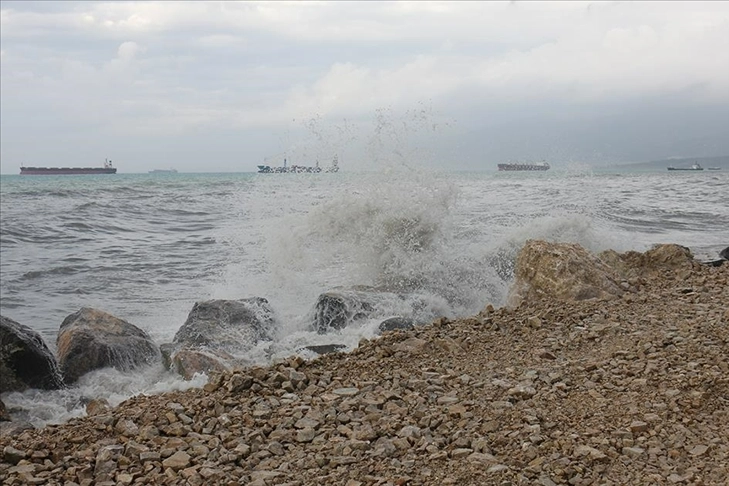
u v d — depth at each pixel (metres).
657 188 35.03
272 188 12.41
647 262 9.99
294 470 4.22
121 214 22.50
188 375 6.88
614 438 4.30
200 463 4.38
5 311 10.27
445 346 6.51
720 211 21.23
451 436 4.52
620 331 6.47
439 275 10.14
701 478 3.77
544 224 11.84
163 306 10.34
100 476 4.29
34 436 4.97
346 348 7.45
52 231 18.25
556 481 3.87
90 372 7.12
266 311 8.64
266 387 5.62
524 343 6.48
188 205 25.66
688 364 5.39
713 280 8.76
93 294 11.23
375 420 4.88
